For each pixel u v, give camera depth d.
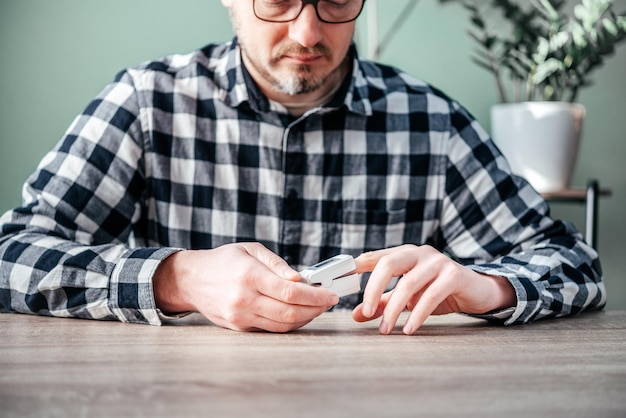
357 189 1.47
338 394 0.62
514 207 1.47
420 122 1.51
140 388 0.64
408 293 0.97
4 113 2.24
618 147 2.63
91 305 1.06
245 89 1.42
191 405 0.58
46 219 1.29
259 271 0.94
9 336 0.92
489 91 2.51
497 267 1.17
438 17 2.47
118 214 1.39
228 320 0.96
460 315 1.15
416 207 1.50
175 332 0.96
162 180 1.42
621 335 0.97
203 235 1.44
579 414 0.57
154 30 2.31
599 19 2.52
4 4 2.23
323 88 1.42
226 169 1.43
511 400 0.61
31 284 1.11
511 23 2.48
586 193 2.16
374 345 0.86
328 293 0.94
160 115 1.42
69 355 0.79
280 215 1.45
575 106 2.24
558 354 0.82
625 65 2.62
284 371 0.71
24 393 0.62
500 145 2.29
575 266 1.24
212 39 2.35
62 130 2.28
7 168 2.25
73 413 0.56
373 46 2.39
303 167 1.45
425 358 0.78
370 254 1.03
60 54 2.27
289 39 1.27
